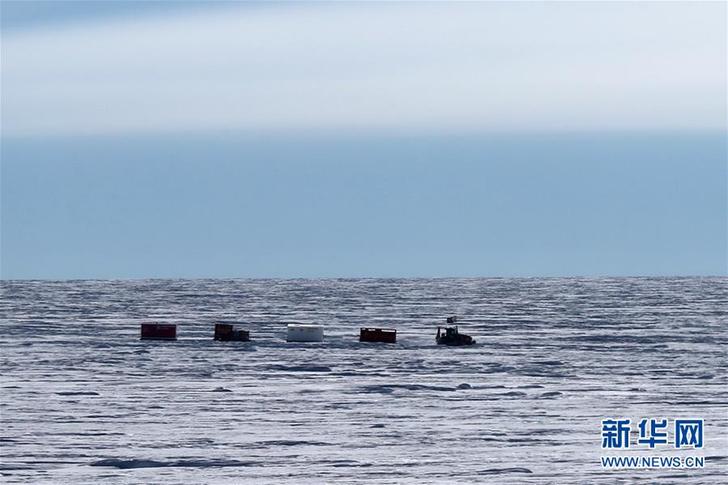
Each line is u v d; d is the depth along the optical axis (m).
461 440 176.88
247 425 189.25
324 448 170.62
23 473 153.88
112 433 181.25
